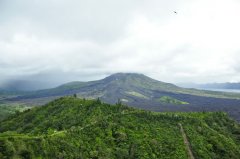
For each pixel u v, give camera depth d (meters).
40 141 127.75
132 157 157.50
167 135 192.12
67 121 199.12
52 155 123.56
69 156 129.50
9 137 120.81
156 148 172.12
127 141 170.12
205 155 180.75
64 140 142.75
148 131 190.12
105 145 157.50
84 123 188.75
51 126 194.75
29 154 115.62
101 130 173.62
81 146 144.62
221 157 188.38
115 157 150.12
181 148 180.50
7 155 109.62
